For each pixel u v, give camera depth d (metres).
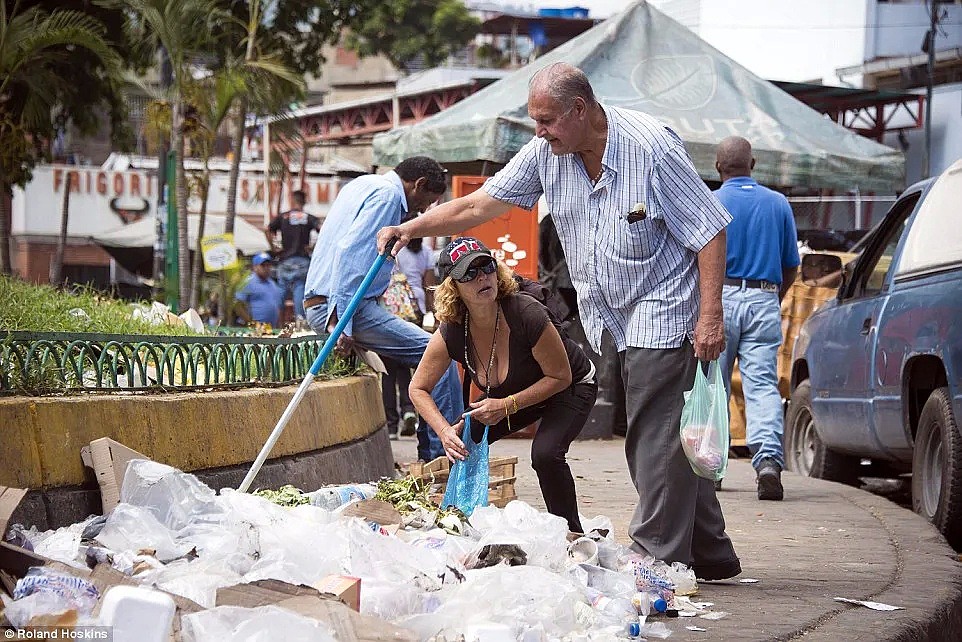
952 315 7.29
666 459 5.04
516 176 5.35
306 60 27.30
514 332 5.44
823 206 20.67
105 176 38.59
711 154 11.68
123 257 30.92
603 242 5.05
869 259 9.34
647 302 5.05
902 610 4.81
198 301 19.69
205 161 20.55
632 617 4.17
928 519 7.78
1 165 20.19
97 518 4.41
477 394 5.86
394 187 7.87
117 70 18.70
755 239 8.36
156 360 5.46
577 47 12.64
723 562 5.28
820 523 7.22
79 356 5.05
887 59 29.92
